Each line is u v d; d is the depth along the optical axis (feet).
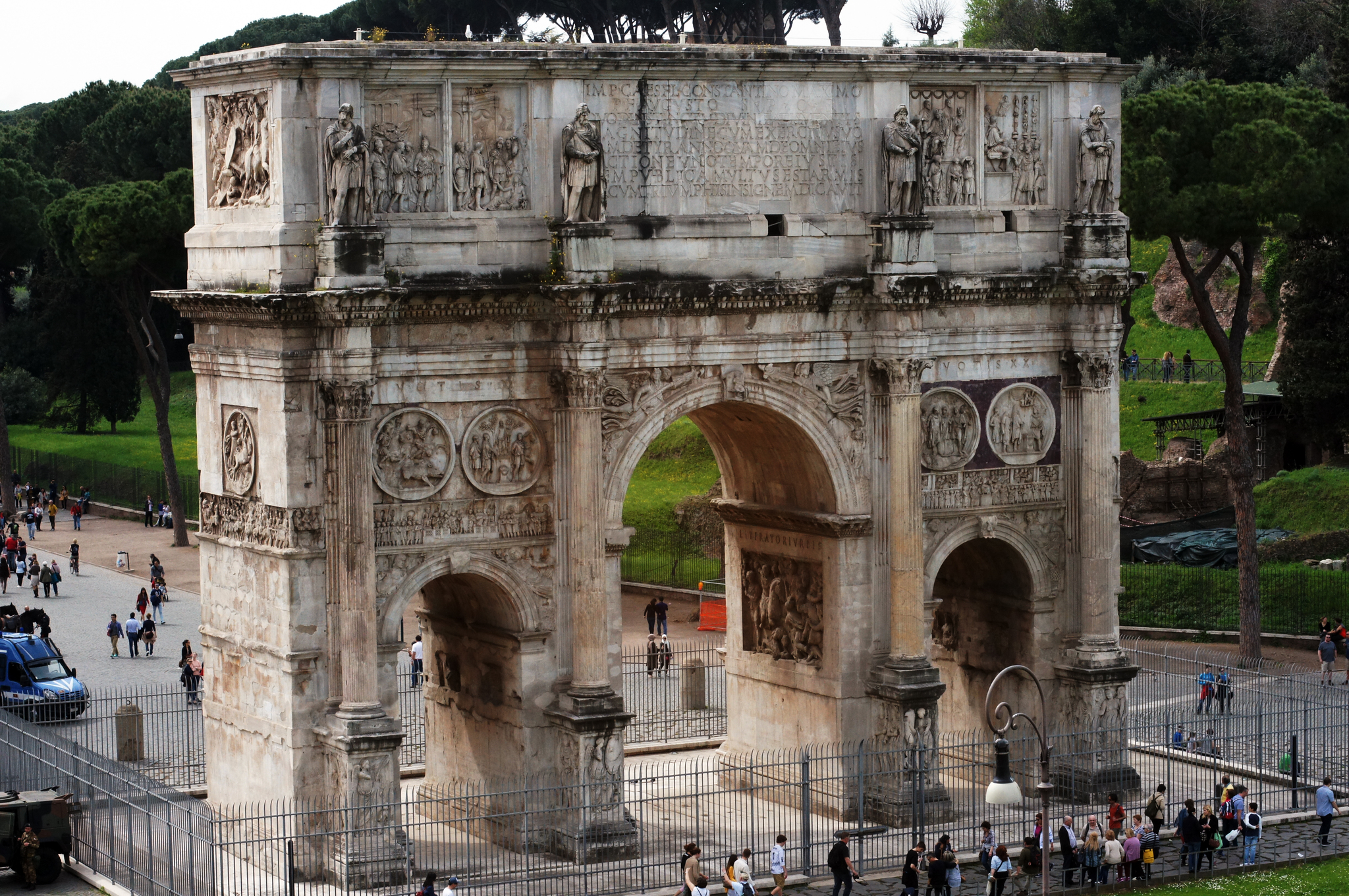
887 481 209.77
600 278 191.42
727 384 201.57
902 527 208.44
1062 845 191.21
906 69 206.80
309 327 183.52
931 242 206.69
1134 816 193.67
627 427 197.16
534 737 197.77
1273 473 372.38
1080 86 216.33
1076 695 221.25
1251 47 459.32
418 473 189.98
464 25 469.98
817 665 214.90
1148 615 306.76
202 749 244.63
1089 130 214.69
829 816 212.43
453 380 191.11
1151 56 447.83
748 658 227.40
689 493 378.94
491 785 204.13
